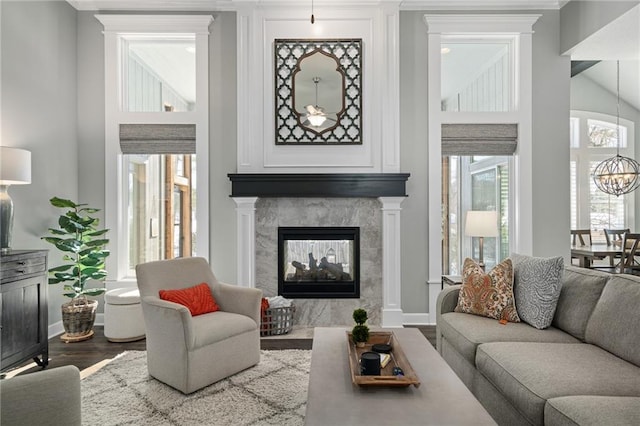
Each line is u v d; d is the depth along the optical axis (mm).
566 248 4227
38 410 1305
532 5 4211
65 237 3959
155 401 2381
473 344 2252
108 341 3574
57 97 3891
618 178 5719
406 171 4219
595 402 1463
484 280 2688
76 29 4191
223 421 2152
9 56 3305
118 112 4195
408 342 2262
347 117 4211
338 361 1988
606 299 2127
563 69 4242
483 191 4523
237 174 4023
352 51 4207
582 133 6863
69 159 4066
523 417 1751
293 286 4207
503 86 4461
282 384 2615
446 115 4211
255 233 4191
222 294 3107
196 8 4223
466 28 4180
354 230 4195
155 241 4359
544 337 2279
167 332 2541
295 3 4164
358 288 4184
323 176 4027
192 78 4387
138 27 4164
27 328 2828
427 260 4223
